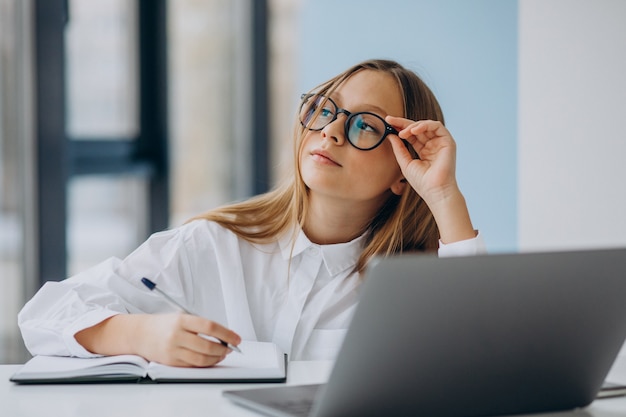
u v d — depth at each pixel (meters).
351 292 1.63
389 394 0.99
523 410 1.08
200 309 1.65
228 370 1.21
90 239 3.86
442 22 3.26
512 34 3.11
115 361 1.21
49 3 3.11
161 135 4.46
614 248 1.03
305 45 3.70
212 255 1.66
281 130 5.14
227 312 1.63
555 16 2.59
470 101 3.20
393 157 1.60
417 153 1.61
